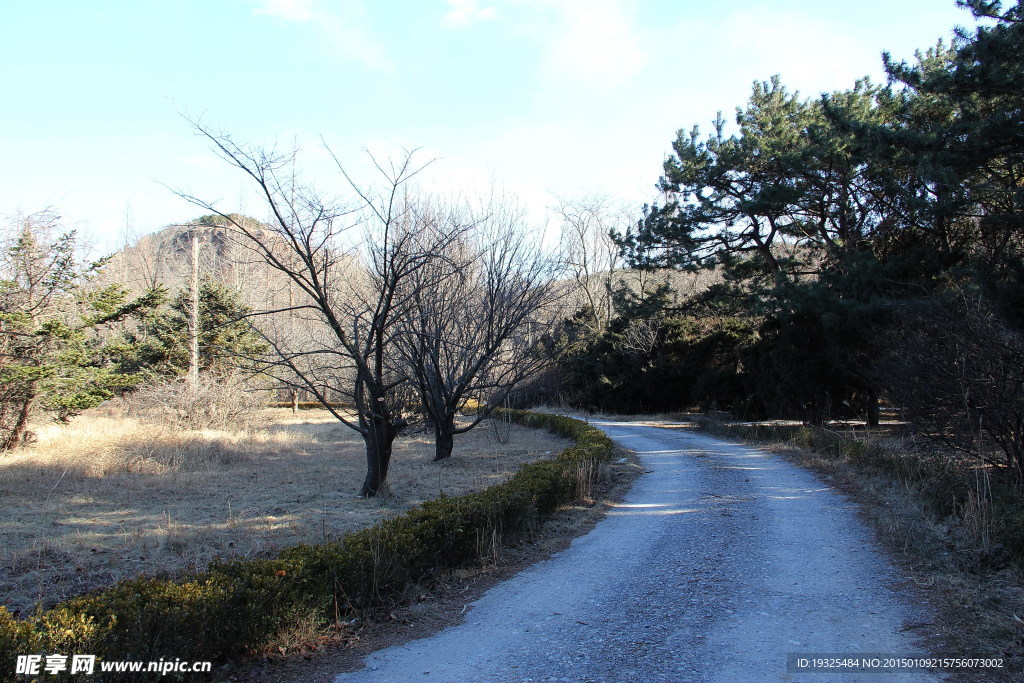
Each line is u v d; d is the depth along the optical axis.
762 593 6.29
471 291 15.07
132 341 27.42
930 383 9.24
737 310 28.42
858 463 12.95
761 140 22.94
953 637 5.02
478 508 7.86
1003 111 12.24
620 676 4.59
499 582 6.95
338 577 5.77
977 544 6.98
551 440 21.39
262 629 5.01
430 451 18.86
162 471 14.00
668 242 27.05
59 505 10.30
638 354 36.69
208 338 26.00
